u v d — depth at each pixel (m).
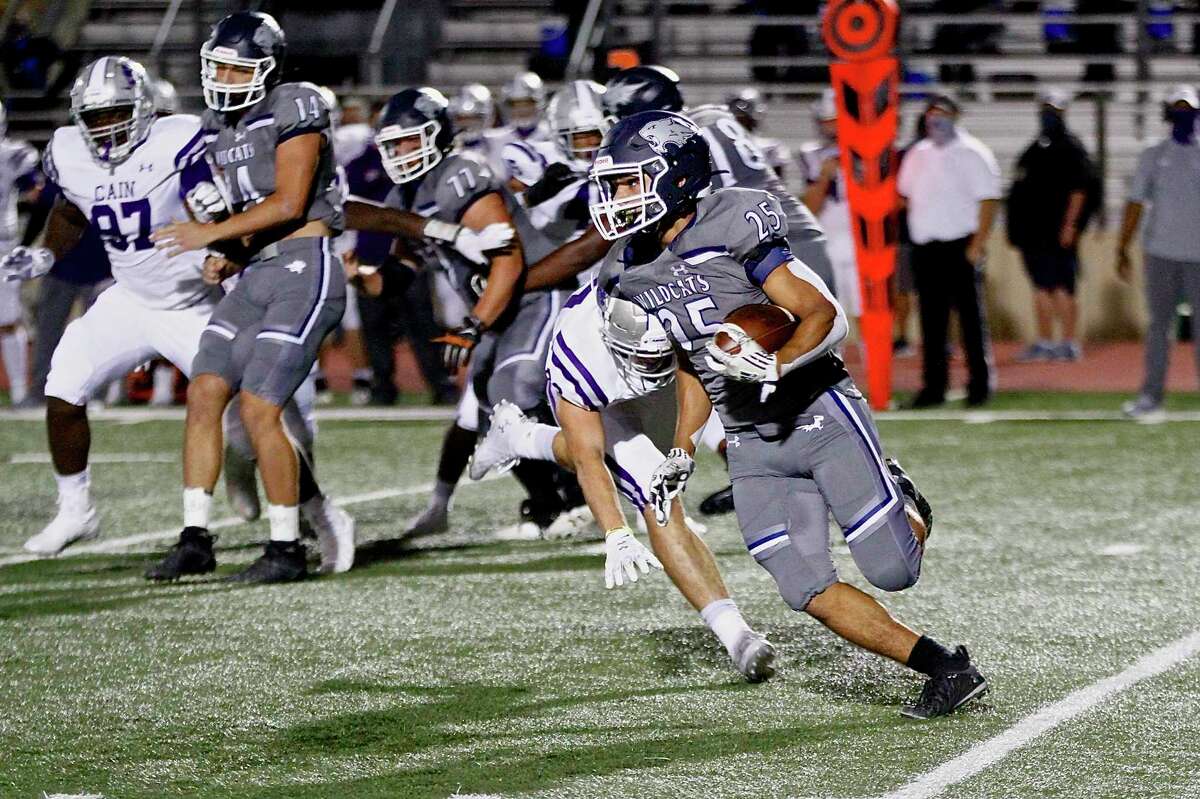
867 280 36.53
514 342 21.42
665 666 16.30
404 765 13.25
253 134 19.75
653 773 12.92
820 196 38.53
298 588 20.19
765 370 12.91
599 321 15.32
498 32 57.28
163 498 27.52
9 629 18.16
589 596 19.55
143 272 21.23
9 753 13.74
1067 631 17.42
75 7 59.69
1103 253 49.66
